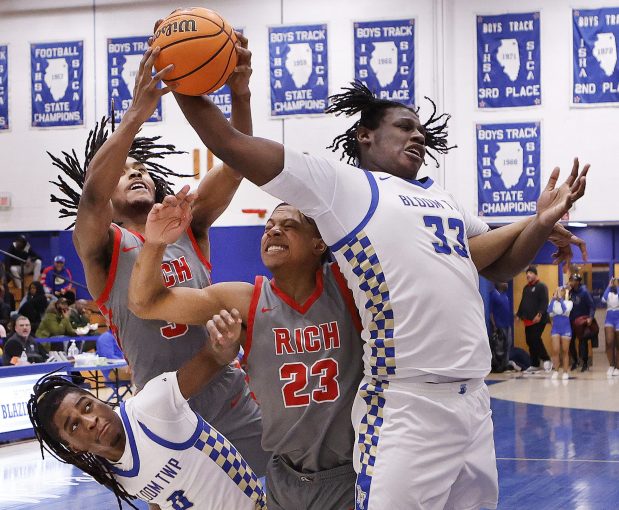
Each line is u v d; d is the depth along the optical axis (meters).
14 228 16.84
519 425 10.12
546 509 6.23
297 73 16.14
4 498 7.07
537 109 15.66
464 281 3.09
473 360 3.04
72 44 16.78
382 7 15.93
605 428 9.75
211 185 3.91
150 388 3.49
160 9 16.59
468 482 3.14
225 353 3.36
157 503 3.69
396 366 2.97
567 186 3.35
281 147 2.91
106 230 3.52
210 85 2.88
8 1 16.88
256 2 16.28
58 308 13.67
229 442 3.77
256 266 16.20
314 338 3.26
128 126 3.07
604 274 19.36
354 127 3.65
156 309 3.20
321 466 3.37
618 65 15.44
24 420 10.20
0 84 16.91
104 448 3.44
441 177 15.76
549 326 18.67
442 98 15.75
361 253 3.00
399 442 2.95
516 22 15.68
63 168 4.48
